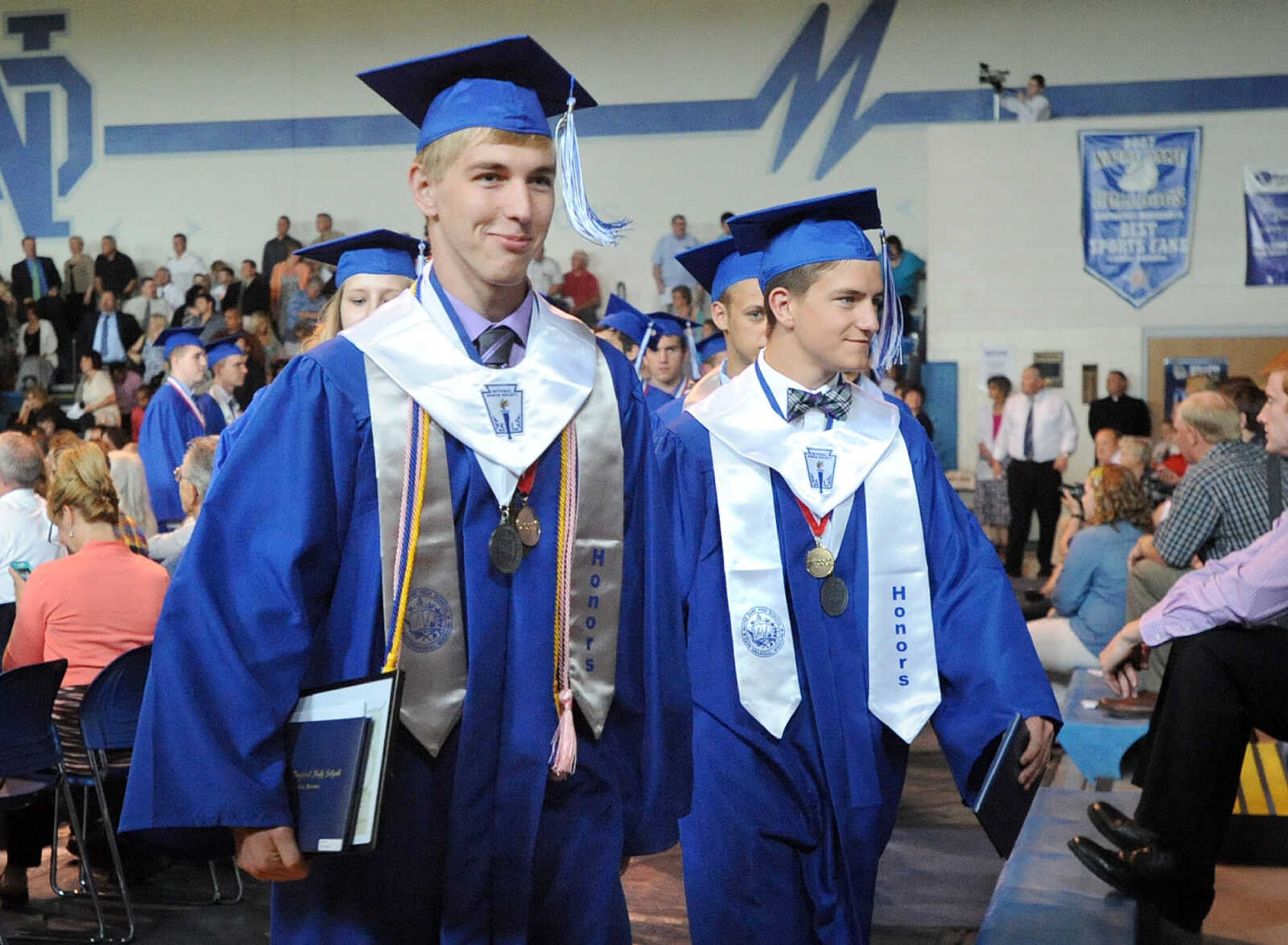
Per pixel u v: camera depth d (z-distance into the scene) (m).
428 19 19.34
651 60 18.58
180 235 19.59
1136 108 17.28
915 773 6.79
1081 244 15.47
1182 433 5.14
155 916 4.56
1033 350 15.57
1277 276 15.11
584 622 1.94
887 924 4.34
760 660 2.79
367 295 4.03
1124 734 5.09
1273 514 4.48
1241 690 3.66
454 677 1.85
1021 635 2.77
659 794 2.04
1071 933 3.38
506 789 1.87
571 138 1.94
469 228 1.88
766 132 18.39
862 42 18.09
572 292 18.02
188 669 1.75
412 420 1.87
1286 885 4.50
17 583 5.33
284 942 1.90
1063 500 13.39
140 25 19.97
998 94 17.25
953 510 2.91
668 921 4.43
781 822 2.79
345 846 1.70
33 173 20.27
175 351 8.28
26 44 20.23
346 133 19.67
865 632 2.81
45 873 5.12
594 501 1.95
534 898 1.93
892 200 18.09
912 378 15.66
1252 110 16.95
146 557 4.95
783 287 2.90
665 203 18.61
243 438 1.84
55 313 19.19
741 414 2.92
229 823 1.72
